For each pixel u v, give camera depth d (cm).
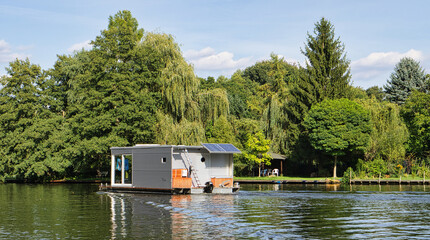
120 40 5819
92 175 7038
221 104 6194
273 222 2242
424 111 7194
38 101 6744
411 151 7231
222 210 2691
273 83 9038
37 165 6203
